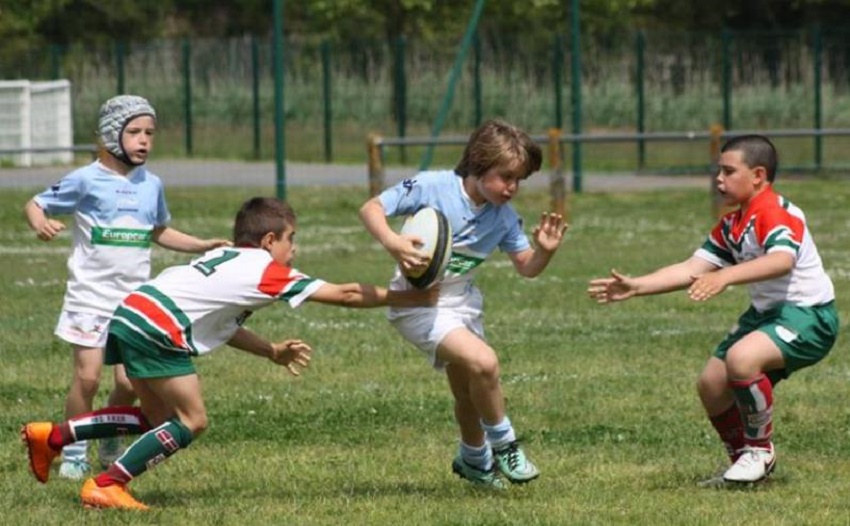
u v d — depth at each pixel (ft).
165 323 53.42
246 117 312.91
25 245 163.84
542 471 63.41
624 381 84.99
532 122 311.27
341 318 110.73
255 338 55.72
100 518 53.01
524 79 315.17
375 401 79.25
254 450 67.77
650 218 192.03
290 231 56.13
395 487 60.03
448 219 56.65
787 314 58.23
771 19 419.95
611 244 163.73
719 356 59.98
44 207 62.80
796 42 312.71
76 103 312.09
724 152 59.47
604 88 311.47
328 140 289.33
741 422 60.29
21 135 258.78
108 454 63.93
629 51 318.45
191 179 237.45
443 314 56.54
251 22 453.99
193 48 317.42
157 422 55.83
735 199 59.26
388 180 232.53
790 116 305.53
